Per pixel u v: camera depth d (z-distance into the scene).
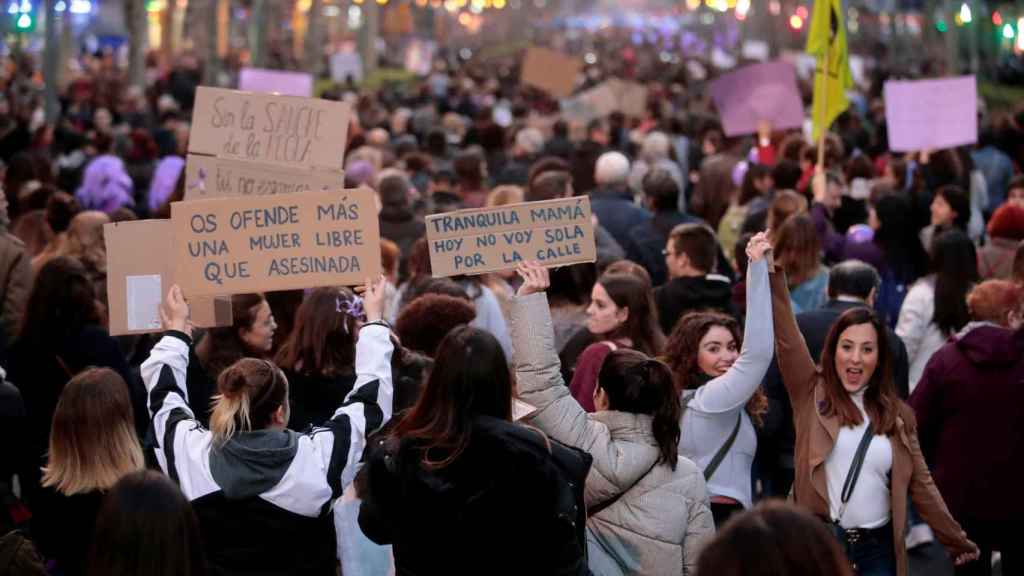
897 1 88.25
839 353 9.20
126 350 13.99
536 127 32.47
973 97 20.50
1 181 20.33
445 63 90.56
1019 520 10.34
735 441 9.30
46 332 11.56
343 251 8.66
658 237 15.42
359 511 7.67
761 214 15.72
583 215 8.59
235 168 9.88
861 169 19.41
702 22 136.62
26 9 49.34
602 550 8.20
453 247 8.57
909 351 13.17
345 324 9.65
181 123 33.97
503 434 7.08
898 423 9.16
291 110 9.88
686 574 8.22
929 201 18.06
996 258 14.78
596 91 33.75
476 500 7.04
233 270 8.66
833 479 9.22
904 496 9.12
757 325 8.98
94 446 8.70
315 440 7.98
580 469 7.30
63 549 8.87
